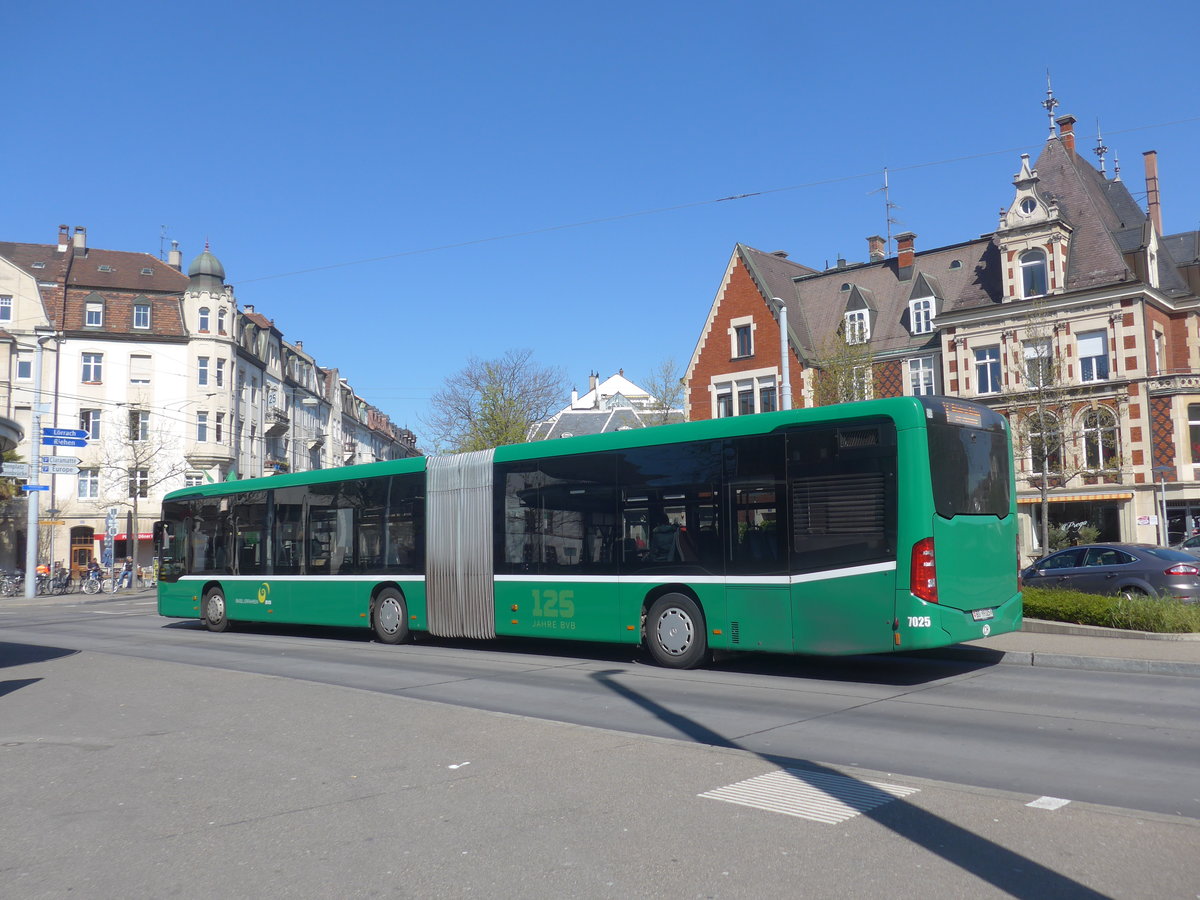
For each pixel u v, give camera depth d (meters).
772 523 12.26
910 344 42.22
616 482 13.99
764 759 7.40
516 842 5.52
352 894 4.81
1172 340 38.50
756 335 44.38
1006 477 12.63
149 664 14.04
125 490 54.47
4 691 11.83
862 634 11.33
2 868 5.30
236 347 59.72
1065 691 10.97
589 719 9.62
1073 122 41.97
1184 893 4.59
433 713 9.56
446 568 16.14
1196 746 8.06
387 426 114.25
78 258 58.81
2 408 52.34
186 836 5.80
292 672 13.55
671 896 4.67
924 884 4.75
